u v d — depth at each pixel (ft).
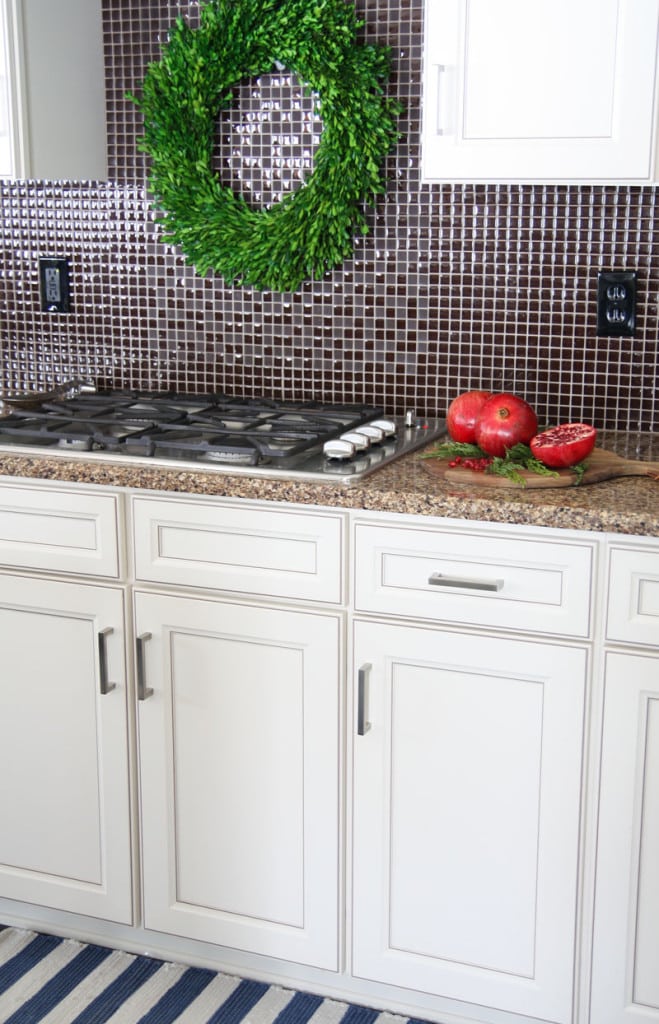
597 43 6.29
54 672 7.16
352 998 6.98
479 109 6.59
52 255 8.87
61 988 7.11
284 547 6.42
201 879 7.11
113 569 6.84
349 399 8.37
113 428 7.62
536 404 7.93
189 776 6.98
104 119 8.48
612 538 5.77
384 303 8.12
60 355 9.05
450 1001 6.74
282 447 6.66
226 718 6.80
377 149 7.75
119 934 7.51
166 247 8.56
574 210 7.56
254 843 6.91
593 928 6.23
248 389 8.61
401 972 6.73
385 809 6.54
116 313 8.81
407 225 7.94
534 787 6.21
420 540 6.13
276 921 6.97
